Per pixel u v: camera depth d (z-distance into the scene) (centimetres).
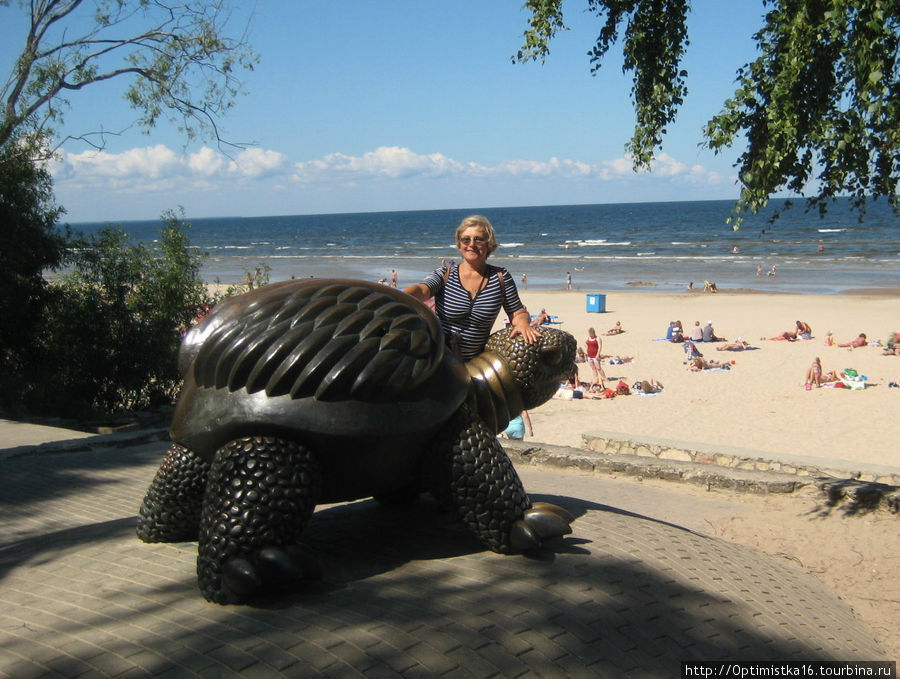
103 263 1454
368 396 333
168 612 318
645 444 810
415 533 405
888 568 482
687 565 389
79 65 1519
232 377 334
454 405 359
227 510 319
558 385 435
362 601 323
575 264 6100
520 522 363
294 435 327
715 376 2050
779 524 561
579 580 348
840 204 12756
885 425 1521
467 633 298
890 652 376
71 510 622
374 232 13938
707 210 18150
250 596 320
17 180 1359
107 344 1431
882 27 482
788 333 2530
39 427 1045
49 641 301
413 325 356
